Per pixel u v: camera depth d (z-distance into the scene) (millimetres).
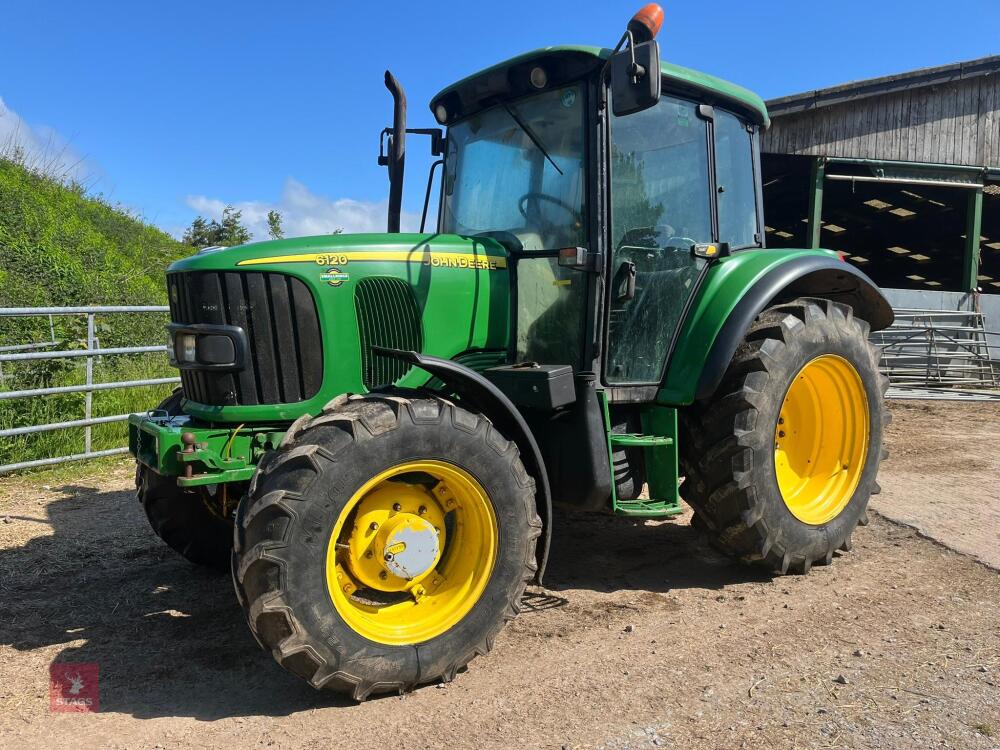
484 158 3941
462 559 2943
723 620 3359
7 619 3424
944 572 3904
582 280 3451
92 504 5262
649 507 3465
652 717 2566
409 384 3311
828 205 14609
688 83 3762
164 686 2822
